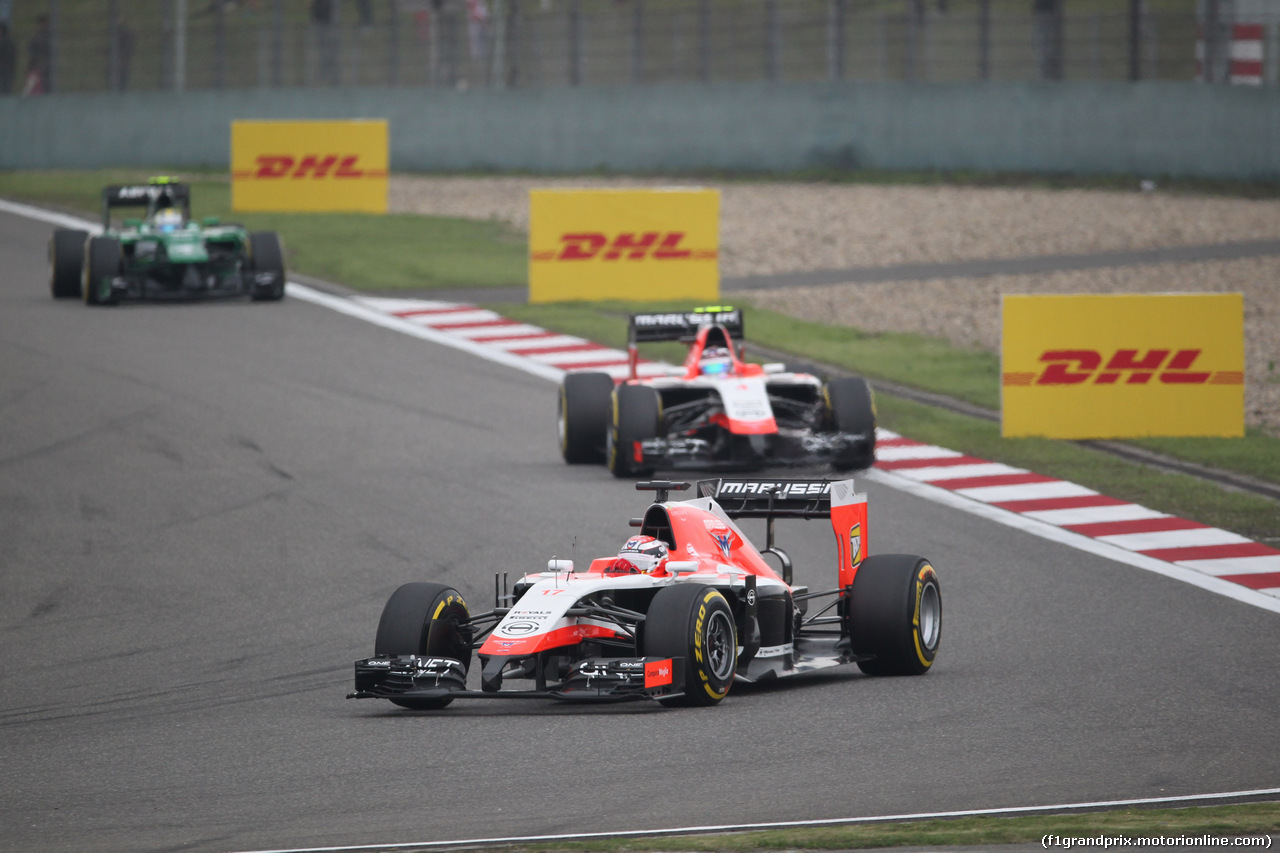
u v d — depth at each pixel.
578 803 24.80
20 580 45.84
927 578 35.16
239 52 175.50
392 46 164.50
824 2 176.88
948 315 95.50
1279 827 22.64
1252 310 94.31
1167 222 127.00
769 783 25.84
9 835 23.83
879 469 60.25
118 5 168.38
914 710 31.25
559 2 183.88
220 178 153.75
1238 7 145.12
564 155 158.75
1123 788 25.52
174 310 95.44
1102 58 153.50
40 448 63.47
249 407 71.19
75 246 98.00
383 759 27.95
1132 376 65.44
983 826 22.98
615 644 32.09
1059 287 102.44
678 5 180.12
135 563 47.66
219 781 26.83
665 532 34.44
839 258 115.25
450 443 65.00
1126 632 39.09
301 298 99.75
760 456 56.66
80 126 162.62
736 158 154.75
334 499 55.47
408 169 161.62
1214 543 49.28
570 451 60.69
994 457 61.84
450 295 101.19
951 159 150.75
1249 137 141.75
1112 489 56.62
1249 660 36.12
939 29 163.62
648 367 80.00
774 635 34.16
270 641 39.22
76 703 33.62
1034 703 31.91
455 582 44.72
